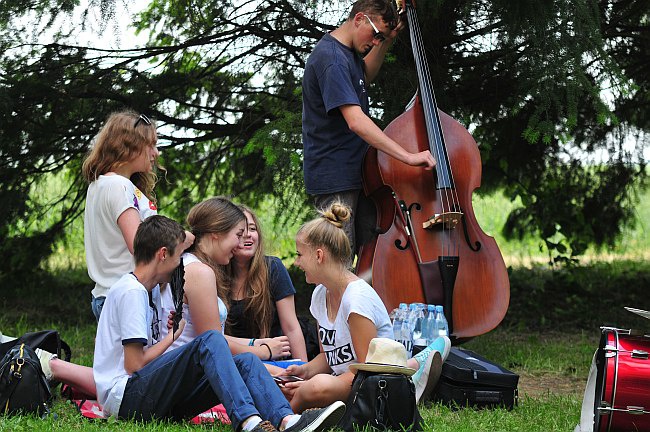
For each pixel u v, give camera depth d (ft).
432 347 23.58
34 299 46.70
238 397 18.21
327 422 17.98
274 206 41.47
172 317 20.61
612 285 51.80
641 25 41.60
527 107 37.45
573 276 48.47
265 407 18.62
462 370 23.49
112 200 22.49
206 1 38.83
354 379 19.53
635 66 42.27
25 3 34.65
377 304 20.79
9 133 39.06
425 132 28.78
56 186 44.96
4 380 19.95
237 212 23.20
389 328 20.99
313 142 27.89
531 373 30.81
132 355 19.81
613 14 40.04
